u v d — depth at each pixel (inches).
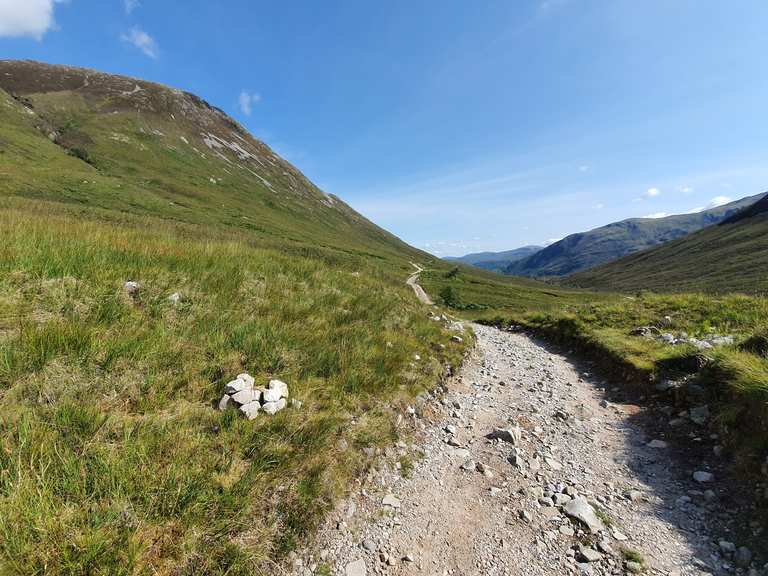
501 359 489.1
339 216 6707.7
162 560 120.1
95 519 120.3
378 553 156.6
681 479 211.2
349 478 188.9
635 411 310.2
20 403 152.5
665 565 154.3
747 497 183.5
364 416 230.7
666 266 6195.9
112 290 257.3
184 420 172.4
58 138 3681.1
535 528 176.4
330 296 422.9
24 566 106.3
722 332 434.6
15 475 125.4
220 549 128.3
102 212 1535.4
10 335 181.9
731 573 147.9
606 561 156.5
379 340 346.9
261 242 1774.1
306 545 149.5
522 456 241.0
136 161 3966.5
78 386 169.2
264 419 188.2
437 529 174.2
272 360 245.3
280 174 6496.1
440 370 364.2
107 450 144.4
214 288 327.3
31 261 254.8
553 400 341.1
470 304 1916.8
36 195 2076.8
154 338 219.3
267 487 155.8
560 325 651.5
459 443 255.9
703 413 261.6
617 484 211.9
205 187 4156.0
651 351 398.6
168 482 138.7
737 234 5812.0
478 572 152.3
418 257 6107.3
